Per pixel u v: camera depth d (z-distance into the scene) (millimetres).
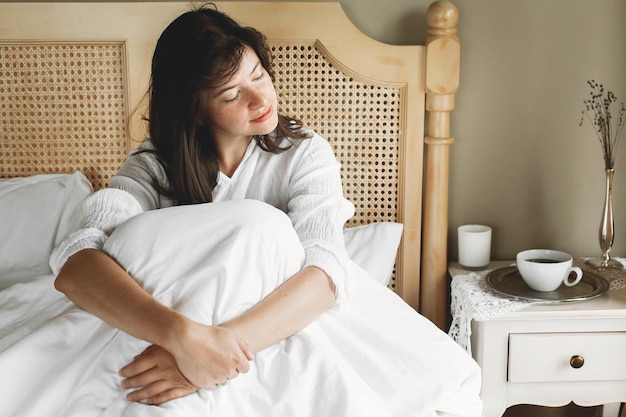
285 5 1937
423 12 1994
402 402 1346
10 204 1883
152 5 1938
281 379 1220
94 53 1976
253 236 1276
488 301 1771
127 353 1247
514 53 2008
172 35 1402
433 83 1938
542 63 2012
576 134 2043
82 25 1944
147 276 1262
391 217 2051
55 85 1990
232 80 1369
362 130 2008
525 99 2029
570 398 1802
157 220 1305
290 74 1983
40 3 1937
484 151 2061
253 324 1225
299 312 1275
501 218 2098
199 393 1199
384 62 1956
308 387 1211
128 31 1945
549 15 1987
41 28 1944
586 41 1998
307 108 2004
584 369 1771
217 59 1348
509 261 2094
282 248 1303
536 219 2094
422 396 1352
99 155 2025
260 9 1937
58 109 2002
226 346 1176
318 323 1384
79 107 2000
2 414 1190
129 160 1577
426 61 1938
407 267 2053
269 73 1492
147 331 1191
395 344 1393
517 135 2049
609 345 1759
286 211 1547
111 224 1402
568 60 2010
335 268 1347
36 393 1220
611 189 1954
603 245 1979
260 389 1222
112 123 2008
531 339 1757
